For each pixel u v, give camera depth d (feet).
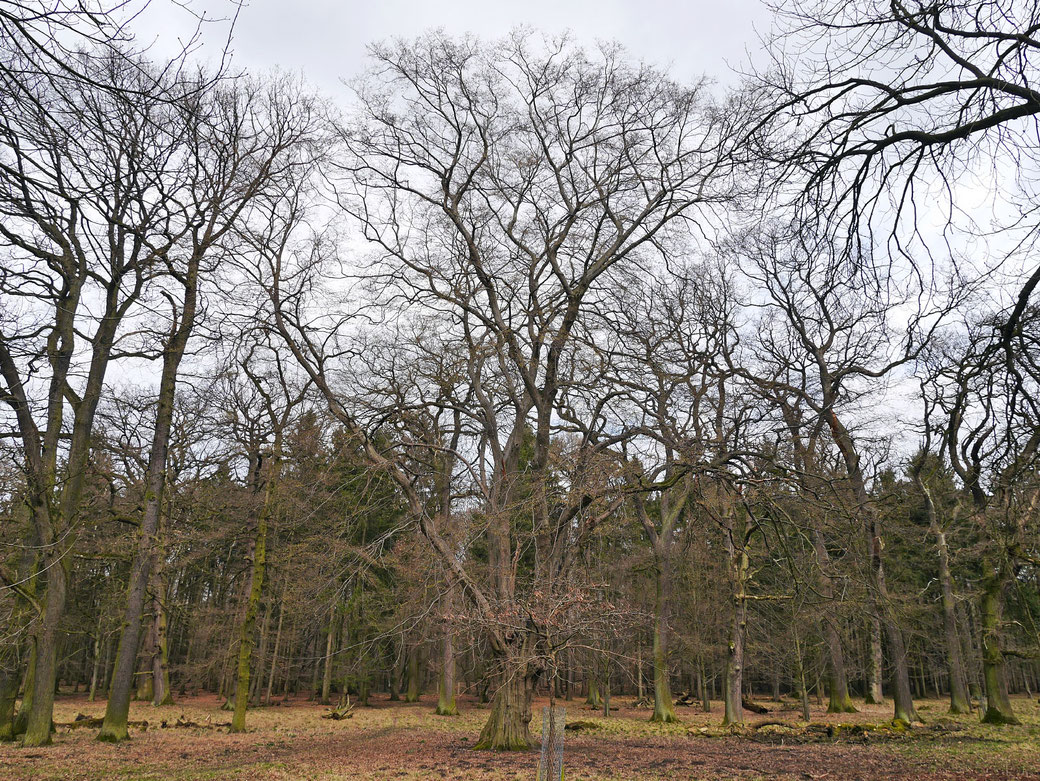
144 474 80.64
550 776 27.66
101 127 22.95
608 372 65.67
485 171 67.10
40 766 49.01
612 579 102.12
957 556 89.51
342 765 52.70
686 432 66.69
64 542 59.57
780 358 87.61
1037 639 61.36
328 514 74.23
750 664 120.78
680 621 103.50
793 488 52.42
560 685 164.14
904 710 83.97
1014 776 45.19
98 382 63.72
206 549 98.12
